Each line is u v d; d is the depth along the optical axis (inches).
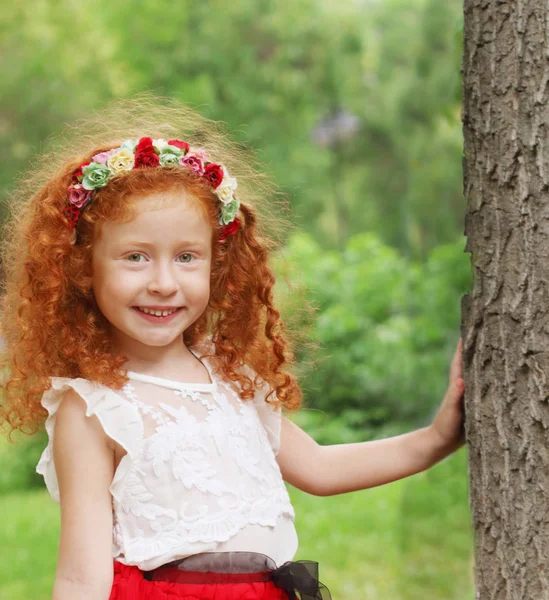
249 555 87.5
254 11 694.5
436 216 673.0
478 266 90.7
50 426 91.4
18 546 281.3
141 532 87.3
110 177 90.8
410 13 802.2
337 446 104.3
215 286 105.7
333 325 387.2
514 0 87.4
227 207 97.3
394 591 221.6
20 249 100.4
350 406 377.7
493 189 89.0
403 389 371.2
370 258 443.5
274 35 708.0
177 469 88.5
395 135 780.0
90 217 91.6
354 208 833.5
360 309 407.2
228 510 89.1
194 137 113.2
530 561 86.5
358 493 312.3
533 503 86.5
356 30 761.6
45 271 93.7
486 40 89.4
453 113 168.2
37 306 94.5
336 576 235.9
